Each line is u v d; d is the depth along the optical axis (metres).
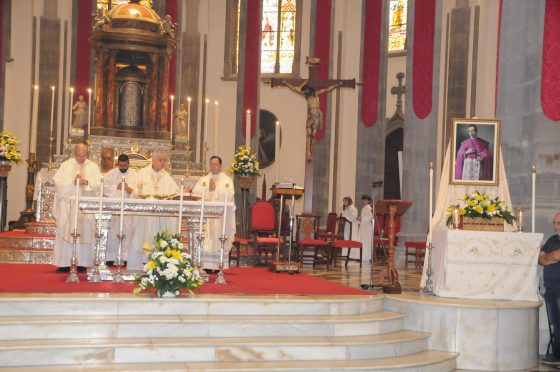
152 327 7.33
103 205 9.02
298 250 14.61
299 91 14.12
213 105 24.30
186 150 14.40
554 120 10.02
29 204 14.76
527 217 10.16
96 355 6.86
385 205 9.62
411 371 7.57
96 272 8.89
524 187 10.36
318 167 22.78
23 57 22.14
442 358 7.98
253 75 19.27
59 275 9.66
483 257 8.86
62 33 22.67
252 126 19.17
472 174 9.71
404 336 8.15
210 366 6.96
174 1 21.34
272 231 13.23
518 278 8.86
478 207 8.92
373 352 7.71
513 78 10.62
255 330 7.64
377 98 19.61
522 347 8.44
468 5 20.30
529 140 10.36
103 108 14.05
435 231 9.41
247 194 14.41
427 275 9.36
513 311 8.38
